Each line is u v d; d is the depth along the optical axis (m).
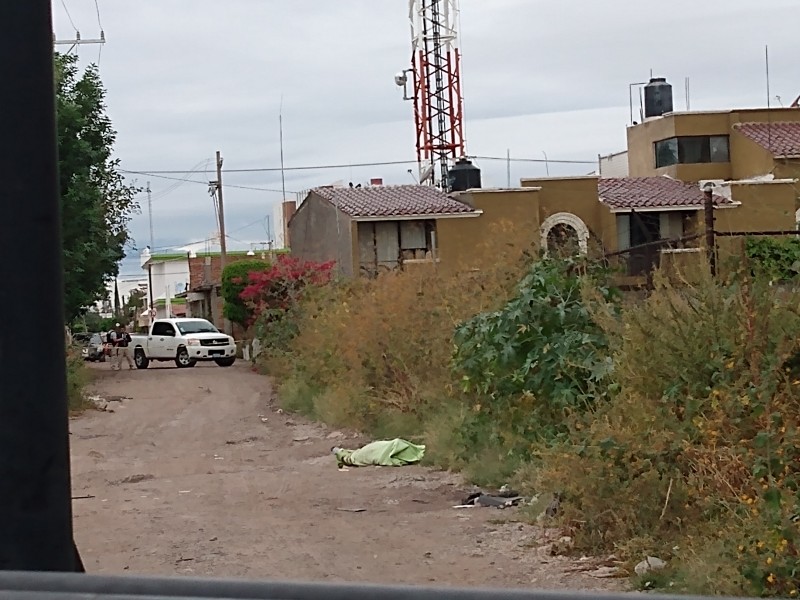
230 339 41.69
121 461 14.94
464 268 16.80
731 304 8.39
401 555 8.29
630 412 8.68
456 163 42.81
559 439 10.16
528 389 11.35
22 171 4.29
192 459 14.96
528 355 11.46
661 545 7.60
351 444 15.55
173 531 9.52
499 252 15.88
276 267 32.28
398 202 39.31
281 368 26.84
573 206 38.81
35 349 4.29
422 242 38.69
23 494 4.25
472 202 38.66
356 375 17.64
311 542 8.88
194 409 22.89
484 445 12.26
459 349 12.78
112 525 9.91
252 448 16.02
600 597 3.01
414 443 14.30
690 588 6.59
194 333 41.53
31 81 4.31
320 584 3.12
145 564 8.21
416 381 15.65
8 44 4.29
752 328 8.02
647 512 8.05
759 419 7.45
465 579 7.49
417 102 44.72
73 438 17.97
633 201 38.28
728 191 33.69
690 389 8.29
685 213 38.66
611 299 11.64
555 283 11.88
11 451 4.25
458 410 13.49
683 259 11.02
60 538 4.31
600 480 8.32
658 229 38.59
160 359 41.62
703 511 7.64
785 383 7.58
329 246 40.78
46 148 4.35
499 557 8.12
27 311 4.28
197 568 8.05
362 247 38.34
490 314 12.51
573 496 8.74
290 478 12.64
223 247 51.34
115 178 36.22
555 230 36.00
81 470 14.00
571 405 10.77
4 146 4.28
